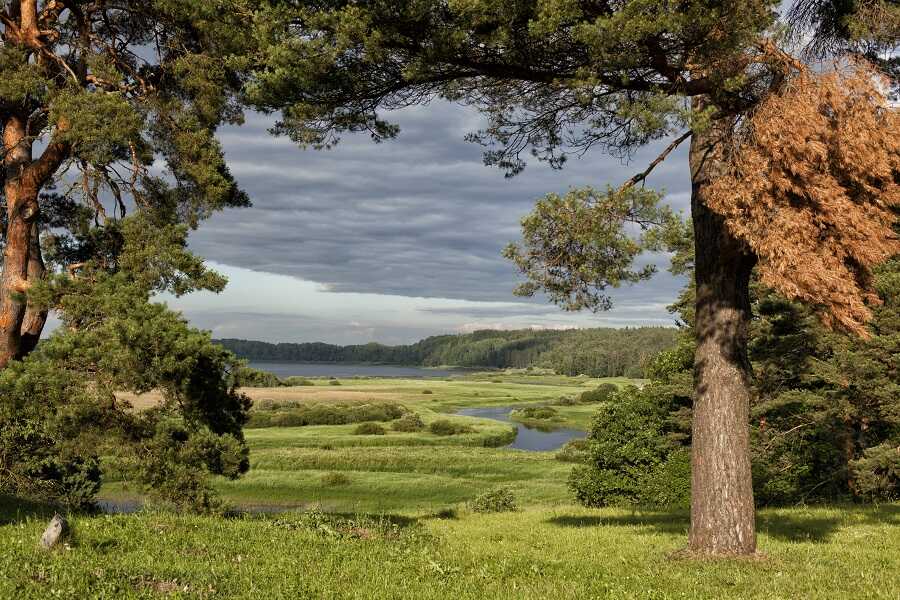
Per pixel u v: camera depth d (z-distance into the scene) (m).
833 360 21.72
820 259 7.92
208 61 15.23
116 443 11.53
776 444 22.58
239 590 7.09
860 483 20.47
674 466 24.00
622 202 10.71
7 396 11.09
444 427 64.62
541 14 7.99
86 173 16.53
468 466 43.12
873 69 8.46
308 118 10.48
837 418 22.75
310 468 42.75
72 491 17.91
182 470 11.77
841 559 9.84
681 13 7.88
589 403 111.25
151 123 15.63
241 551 8.85
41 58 15.72
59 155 15.95
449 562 9.38
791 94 8.49
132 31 17.20
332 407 81.31
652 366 28.84
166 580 7.25
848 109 8.20
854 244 7.95
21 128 16.81
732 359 10.02
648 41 8.65
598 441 26.02
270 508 32.28
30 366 11.29
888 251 8.18
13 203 16.25
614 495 24.81
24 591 6.50
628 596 7.44
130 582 7.07
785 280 7.95
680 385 25.27
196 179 15.74
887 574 8.73
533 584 8.24
